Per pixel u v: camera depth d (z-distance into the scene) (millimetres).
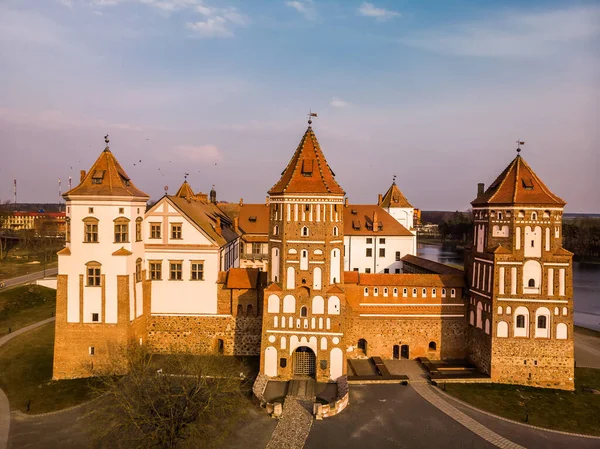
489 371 52594
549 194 52500
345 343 51188
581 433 40750
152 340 58500
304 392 48250
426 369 55469
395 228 94625
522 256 51906
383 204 110125
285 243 51469
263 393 47969
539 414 44219
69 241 51406
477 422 42344
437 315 58875
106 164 52688
